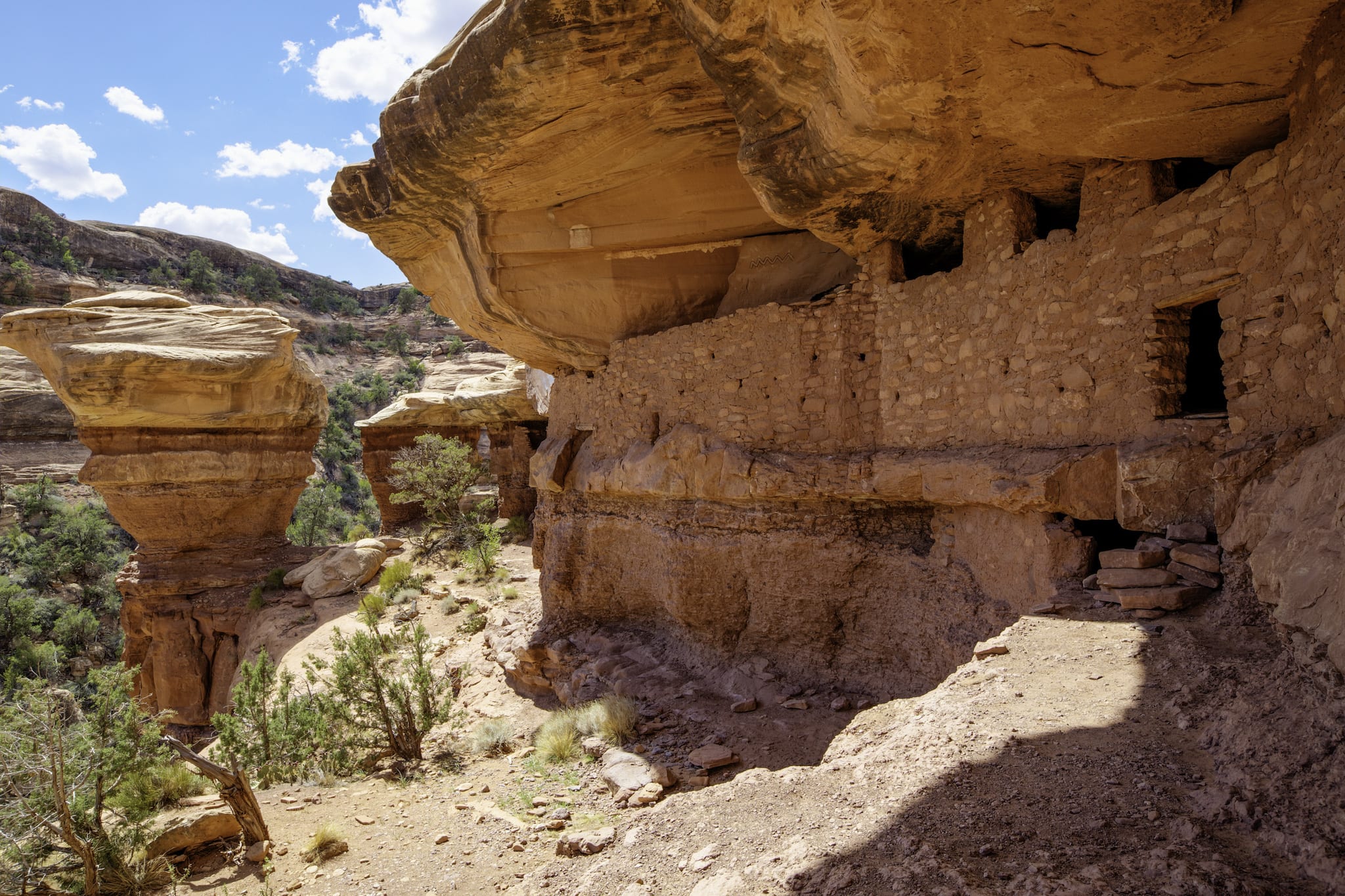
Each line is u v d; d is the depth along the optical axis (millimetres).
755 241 9844
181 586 23781
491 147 8305
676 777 6520
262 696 8742
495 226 9773
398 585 18875
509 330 11398
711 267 10078
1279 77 4012
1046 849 2641
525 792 6910
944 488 6359
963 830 2885
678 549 9172
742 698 8055
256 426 24641
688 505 9359
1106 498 4961
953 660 6418
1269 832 2416
